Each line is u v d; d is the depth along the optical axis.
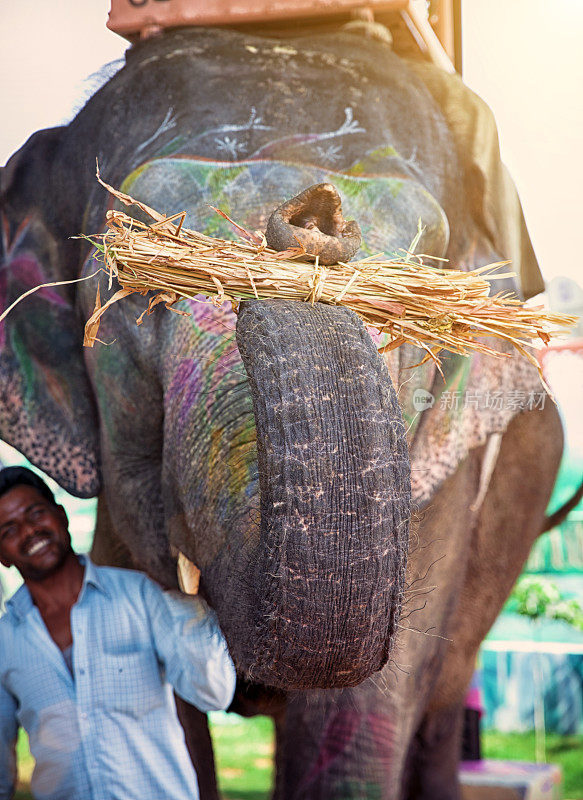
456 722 3.78
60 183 2.98
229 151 2.43
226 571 1.72
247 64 2.66
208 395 1.99
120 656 2.22
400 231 2.37
